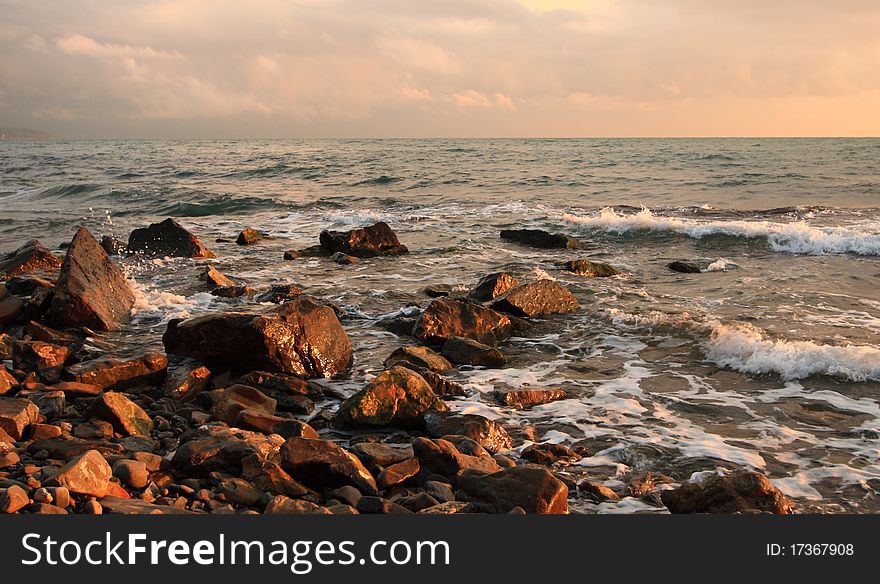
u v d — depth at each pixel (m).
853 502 5.78
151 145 129.88
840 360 8.82
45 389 7.66
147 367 8.24
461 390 8.34
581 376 9.01
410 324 10.82
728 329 10.14
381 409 7.33
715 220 23.30
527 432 7.15
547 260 16.95
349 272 15.60
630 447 6.82
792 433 7.18
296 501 5.29
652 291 13.48
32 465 5.53
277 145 119.62
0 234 22.27
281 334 8.66
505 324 10.62
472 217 24.42
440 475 5.95
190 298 12.62
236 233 22.19
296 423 6.82
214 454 5.80
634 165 48.00
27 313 10.88
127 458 5.83
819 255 17.33
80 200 31.86
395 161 56.00
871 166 43.44
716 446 6.87
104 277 11.55
